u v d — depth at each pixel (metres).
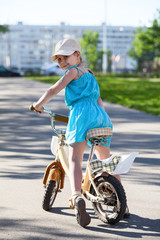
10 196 4.77
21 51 101.62
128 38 104.56
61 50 3.86
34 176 5.64
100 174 3.79
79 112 3.77
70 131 3.81
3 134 9.03
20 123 10.65
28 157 6.80
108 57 86.44
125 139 8.44
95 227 3.83
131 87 27.56
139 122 10.87
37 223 3.93
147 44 54.16
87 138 3.74
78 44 3.94
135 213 4.22
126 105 15.28
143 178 5.57
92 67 65.44
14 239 3.54
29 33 101.81
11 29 100.62
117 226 3.86
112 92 22.31
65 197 4.75
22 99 17.70
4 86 27.91
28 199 4.66
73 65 3.93
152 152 7.19
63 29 103.50
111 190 3.87
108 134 3.81
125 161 3.67
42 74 53.62
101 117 3.82
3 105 15.19
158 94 20.98
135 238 3.56
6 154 7.04
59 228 3.80
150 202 4.57
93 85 3.91
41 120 11.20
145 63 71.62
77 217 3.73
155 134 9.03
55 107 14.56
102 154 4.00
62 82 3.80
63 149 4.15
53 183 4.18
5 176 5.64
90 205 4.48
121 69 81.81
